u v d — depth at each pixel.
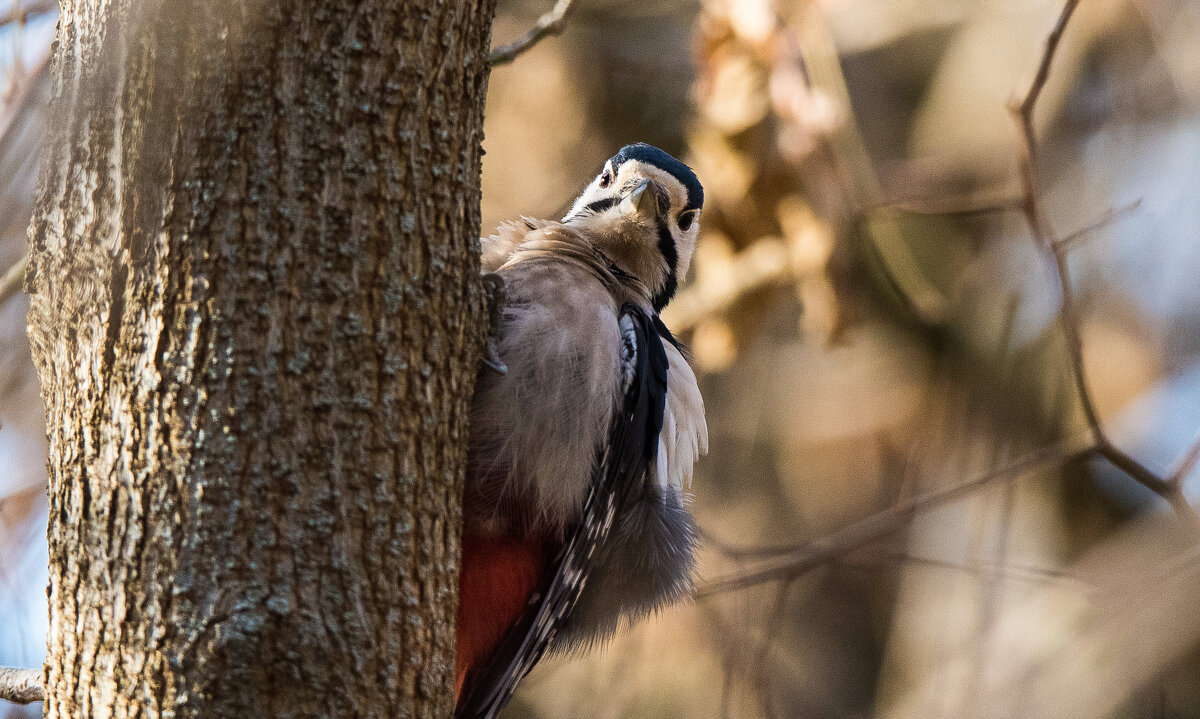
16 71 8.63
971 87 21.02
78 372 5.86
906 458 19.41
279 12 5.87
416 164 6.16
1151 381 19.73
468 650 8.30
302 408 5.81
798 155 13.06
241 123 5.82
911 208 12.98
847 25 21.11
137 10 5.79
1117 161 20.36
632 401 8.66
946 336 20.22
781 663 19.84
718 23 13.23
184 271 5.75
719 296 13.48
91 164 5.86
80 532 5.77
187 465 5.66
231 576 5.61
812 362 21.19
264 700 5.57
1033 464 11.79
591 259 9.12
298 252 5.86
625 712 16.50
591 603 9.61
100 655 5.64
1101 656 13.57
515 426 7.85
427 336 6.23
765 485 20.88
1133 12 20.31
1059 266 11.22
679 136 19.28
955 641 17.61
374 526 5.93
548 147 19.47
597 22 19.58
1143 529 16.41
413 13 6.13
